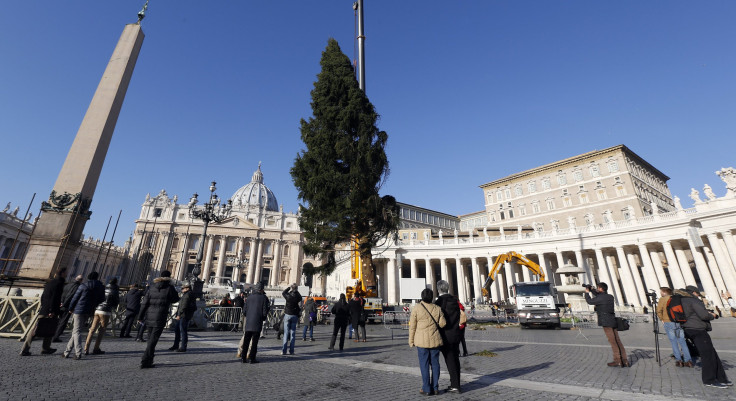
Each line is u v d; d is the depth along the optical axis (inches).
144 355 240.8
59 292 281.4
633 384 211.0
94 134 497.0
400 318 856.3
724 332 550.6
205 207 843.4
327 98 813.9
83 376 207.5
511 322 858.8
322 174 722.2
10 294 357.1
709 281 1176.2
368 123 764.6
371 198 702.5
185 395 176.7
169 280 264.7
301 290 1437.0
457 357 200.5
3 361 234.7
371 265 763.4
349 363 290.4
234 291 1393.9
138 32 600.4
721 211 1162.6
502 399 179.9
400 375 243.9
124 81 557.6
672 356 313.1
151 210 3639.3
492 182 2687.0
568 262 1776.6
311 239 759.1
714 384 203.8
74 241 447.2
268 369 255.6
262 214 3954.2
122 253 3361.2
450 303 207.5
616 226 1464.1
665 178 2615.7
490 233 2060.8
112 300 296.4
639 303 1364.4
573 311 870.4
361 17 861.8
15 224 1768.0
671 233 1291.8
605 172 2167.8
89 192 475.8
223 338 456.1
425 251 1868.8
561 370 257.6
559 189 2331.4
